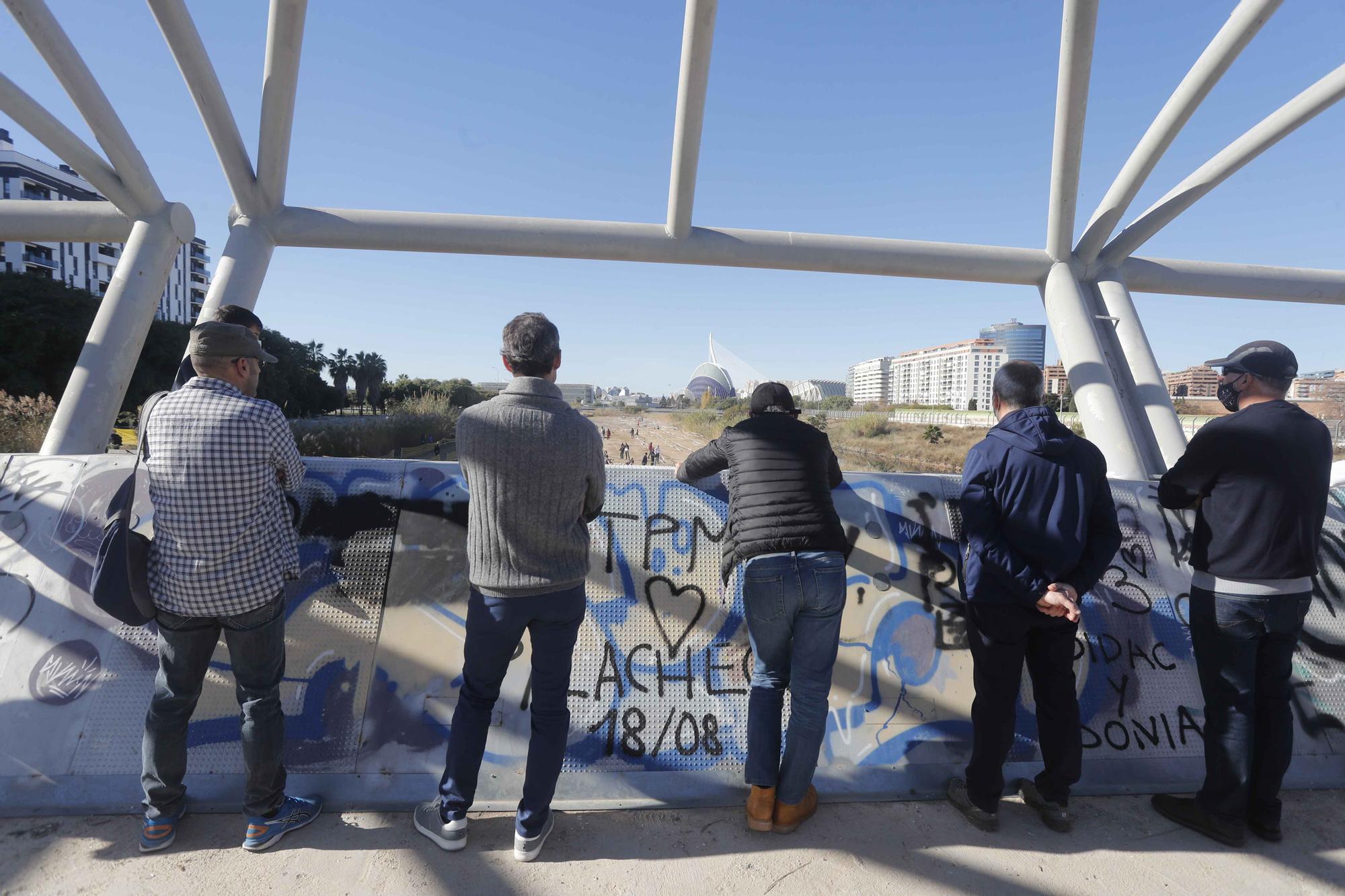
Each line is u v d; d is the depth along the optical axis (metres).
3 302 33.88
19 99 2.89
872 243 4.21
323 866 1.99
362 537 2.75
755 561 2.24
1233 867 2.13
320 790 2.33
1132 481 3.30
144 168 3.49
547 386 2.08
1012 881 2.04
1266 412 2.30
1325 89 3.14
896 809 2.43
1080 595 2.19
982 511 2.24
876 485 3.07
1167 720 2.78
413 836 2.15
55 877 1.91
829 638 2.25
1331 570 3.14
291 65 3.28
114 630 2.52
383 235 3.89
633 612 2.75
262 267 3.79
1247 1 2.95
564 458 2.01
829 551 2.24
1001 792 2.29
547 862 2.05
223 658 2.50
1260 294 4.40
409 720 2.48
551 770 2.05
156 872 1.95
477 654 2.05
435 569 2.73
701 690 2.65
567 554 2.05
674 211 3.97
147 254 3.55
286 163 3.70
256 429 1.96
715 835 2.23
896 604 2.87
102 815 2.19
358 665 2.55
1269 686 2.32
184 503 1.87
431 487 2.86
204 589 1.89
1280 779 2.27
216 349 2.04
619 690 2.61
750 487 2.31
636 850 2.13
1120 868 2.11
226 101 3.39
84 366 3.34
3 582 2.56
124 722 2.37
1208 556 2.34
